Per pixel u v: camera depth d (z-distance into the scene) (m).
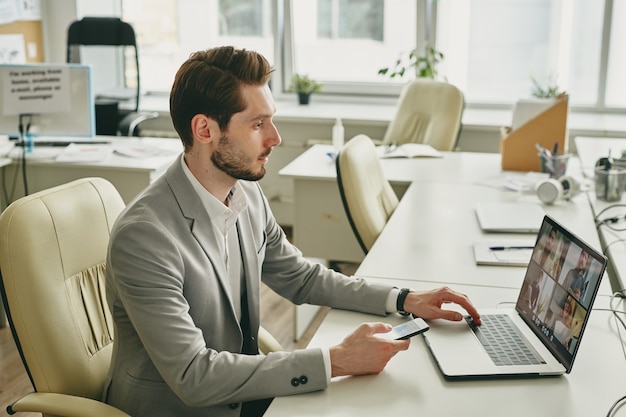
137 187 3.38
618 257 2.22
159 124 5.04
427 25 4.89
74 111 3.49
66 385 1.58
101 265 1.74
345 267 4.21
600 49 4.65
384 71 4.83
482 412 1.34
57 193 1.67
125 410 1.53
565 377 1.47
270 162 4.87
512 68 4.84
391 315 1.76
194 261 1.49
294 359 1.42
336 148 3.46
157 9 5.25
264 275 1.86
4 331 3.36
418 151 3.66
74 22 4.62
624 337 1.65
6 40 4.66
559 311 1.52
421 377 1.46
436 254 2.24
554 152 3.15
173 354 1.38
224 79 1.43
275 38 5.12
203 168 1.51
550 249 1.65
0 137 3.93
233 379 1.39
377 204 2.66
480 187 3.07
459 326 1.67
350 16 5.02
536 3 4.68
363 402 1.37
